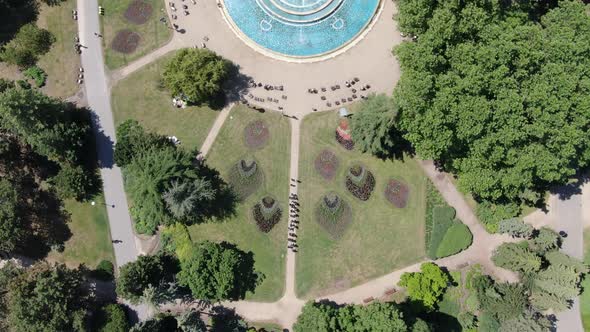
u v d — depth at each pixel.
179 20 108.88
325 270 108.12
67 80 108.00
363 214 108.19
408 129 95.25
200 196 101.31
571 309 108.19
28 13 108.19
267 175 108.25
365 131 100.56
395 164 108.44
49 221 107.12
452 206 108.44
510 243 106.38
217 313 107.88
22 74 107.88
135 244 107.69
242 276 107.25
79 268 106.62
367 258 108.12
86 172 105.62
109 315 103.62
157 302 100.56
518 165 91.44
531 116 89.12
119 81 108.25
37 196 106.88
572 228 108.69
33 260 107.38
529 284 104.81
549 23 95.62
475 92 87.56
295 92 108.62
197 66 99.75
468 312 107.50
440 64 90.75
